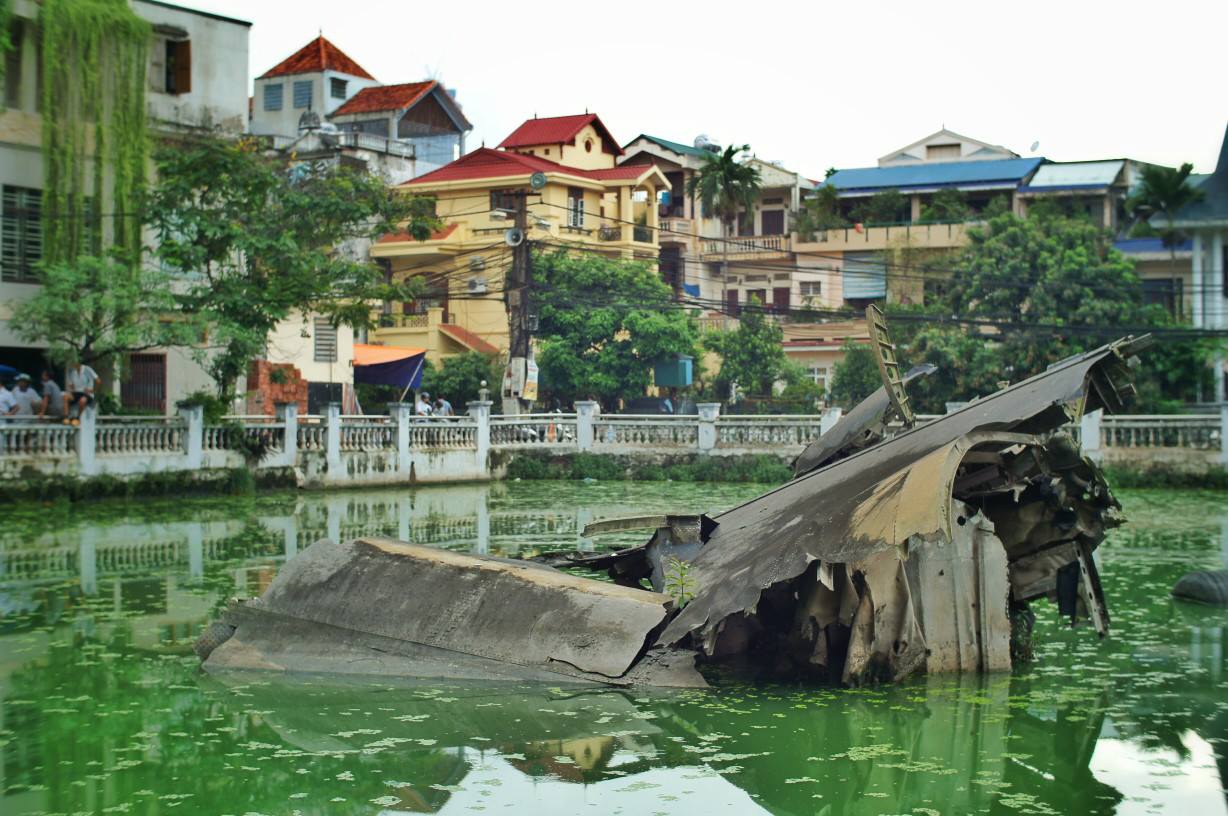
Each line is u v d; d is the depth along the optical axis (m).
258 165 28.11
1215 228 42.59
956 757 8.74
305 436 29.66
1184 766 8.62
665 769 8.51
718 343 47.25
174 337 25.41
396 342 49.84
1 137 25.97
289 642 11.20
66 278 24.53
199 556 17.92
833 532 9.73
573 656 10.42
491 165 51.88
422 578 11.41
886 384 12.53
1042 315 39.16
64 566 16.94
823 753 8.80
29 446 24.20
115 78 26.84
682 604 10.51
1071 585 11.18
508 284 38.31
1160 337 37.25
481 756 8.79
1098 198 54.12
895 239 54.34
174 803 7.93
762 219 61.88
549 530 21.58
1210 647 12.07
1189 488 30.12
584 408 35.41
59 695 10.30
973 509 10.78
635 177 52.81
